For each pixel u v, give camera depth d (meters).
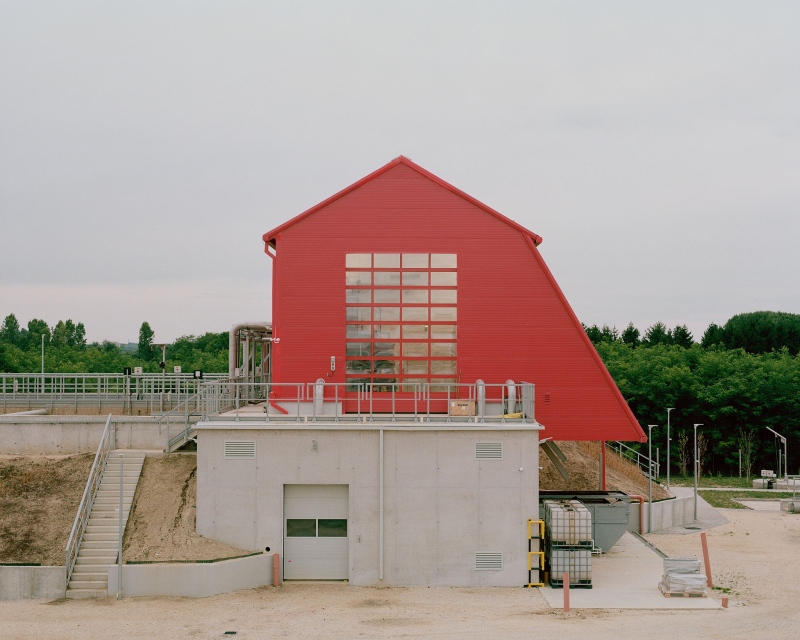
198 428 26.19
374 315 29.80
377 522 26.12
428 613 23.11
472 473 26.16
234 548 26.12
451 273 29.97
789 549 34.72
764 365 82.62
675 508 40.94
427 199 30.08
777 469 73.75
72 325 152.62
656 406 78.81
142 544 25.95
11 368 83.44
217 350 118.56
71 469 29.38
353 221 29.94
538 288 29.95
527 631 21.42
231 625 21.95
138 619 22.47
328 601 24.30
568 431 29.83
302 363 29.58
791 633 21.48
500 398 29.61
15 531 26.56
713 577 28.70
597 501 31.78
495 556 26.16
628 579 27.50
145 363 96.94
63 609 23.47
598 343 113.44
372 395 28.72
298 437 26.20
